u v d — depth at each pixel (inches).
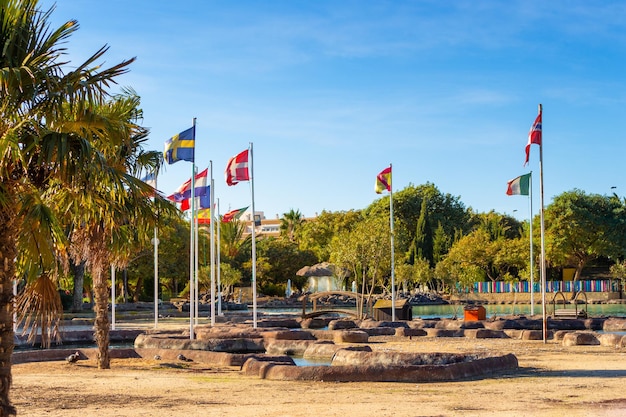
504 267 3472.0
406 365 623.5
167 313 2165.4
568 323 1350.9
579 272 3339.1
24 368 776.9
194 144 1054.4
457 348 956.0
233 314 2069.4
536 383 582.2
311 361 875.4
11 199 392.5
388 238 1653.5
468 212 4446.4
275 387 575.8
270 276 3553.2
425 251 3538.4
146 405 478.9
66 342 1230.9
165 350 880.3
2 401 386.0
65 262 608.7
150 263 2630.4
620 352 879.7
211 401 495.5
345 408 452.8
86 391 555.8
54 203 466.9
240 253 3440.0
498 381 600.7
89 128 455.8
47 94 401.4
